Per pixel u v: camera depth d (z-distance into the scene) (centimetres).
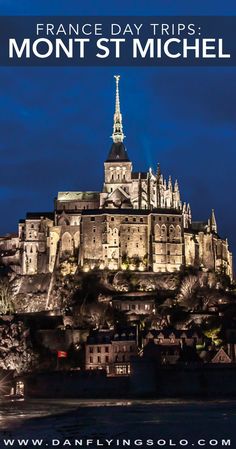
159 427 17188
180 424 17675
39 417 19438
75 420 18662
